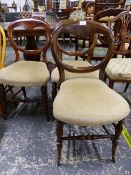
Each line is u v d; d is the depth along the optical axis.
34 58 2.45
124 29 2.01
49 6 5.30
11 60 3.39
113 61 1.83
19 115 1.93
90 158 1.42
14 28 1.84
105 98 1.18
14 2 4.36
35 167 1.35
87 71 1.42
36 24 1.80
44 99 1.75
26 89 2.45
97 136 1.28
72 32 1.34
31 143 1.56
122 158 1.42
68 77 1.56
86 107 1.11
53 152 1.47
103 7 3.27
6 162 1.38
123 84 2.57
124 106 1.15
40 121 1.84
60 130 1.22
